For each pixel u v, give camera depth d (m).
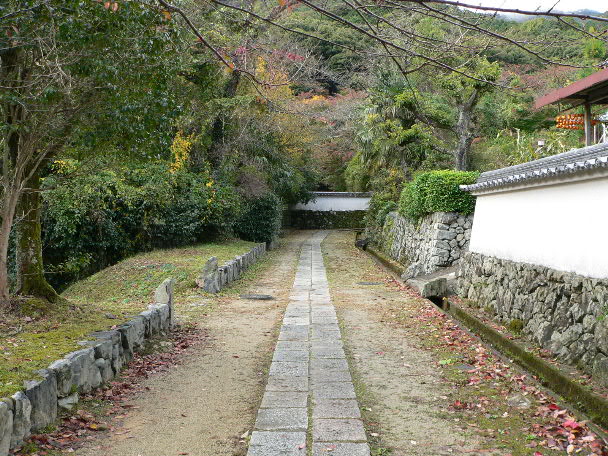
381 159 21.41
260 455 3.82
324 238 29.44
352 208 36.81
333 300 11.69
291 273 16.45
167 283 8.24
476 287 10.10
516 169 8.37
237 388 5.57
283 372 6.08
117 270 13.95
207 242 19.50
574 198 6.50
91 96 5.60
